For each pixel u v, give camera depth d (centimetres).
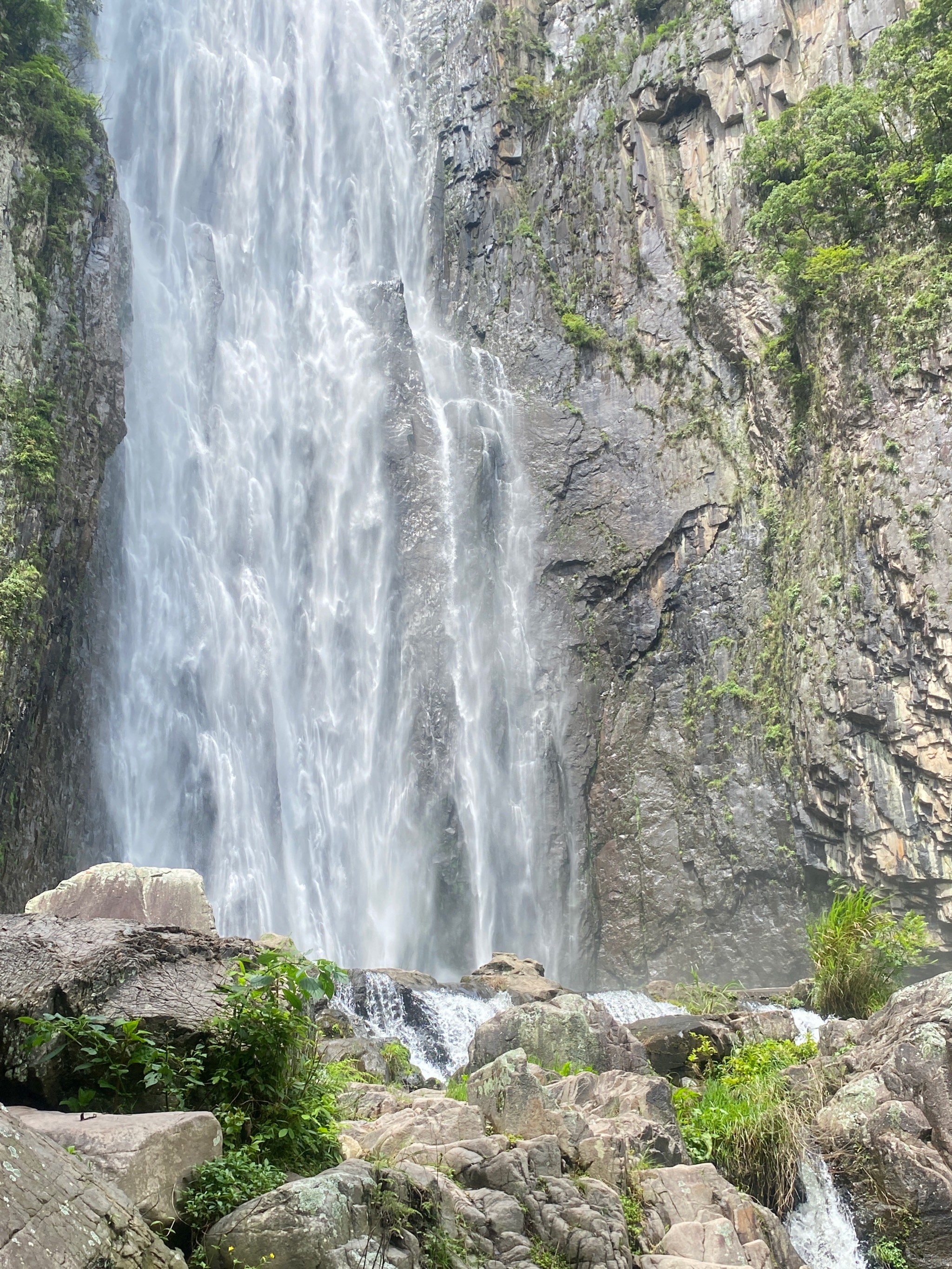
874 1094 979
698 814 3234
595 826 3347
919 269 2834
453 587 3438
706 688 3328
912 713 2691
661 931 3177
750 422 3434
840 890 2600
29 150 2667
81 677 2745
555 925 3183
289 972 659
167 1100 602
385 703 3288
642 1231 743
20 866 2388
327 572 3366
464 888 3100
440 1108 799
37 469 2439
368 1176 576
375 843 3148
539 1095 805
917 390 2778
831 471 3027
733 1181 930
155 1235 457
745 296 3441
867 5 3403
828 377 3003
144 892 1188
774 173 3344
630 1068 1089
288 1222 506
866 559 2847
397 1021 1605
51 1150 443
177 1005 650
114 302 2888
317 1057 741
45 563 2477
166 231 3494
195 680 3002
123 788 2764
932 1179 898
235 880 2883
